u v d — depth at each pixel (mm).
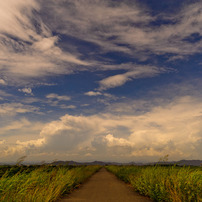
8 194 6621
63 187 10961
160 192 8375
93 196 10094
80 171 19719
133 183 13258
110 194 10719
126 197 9703
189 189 6988
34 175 9172
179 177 8195
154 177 10289
